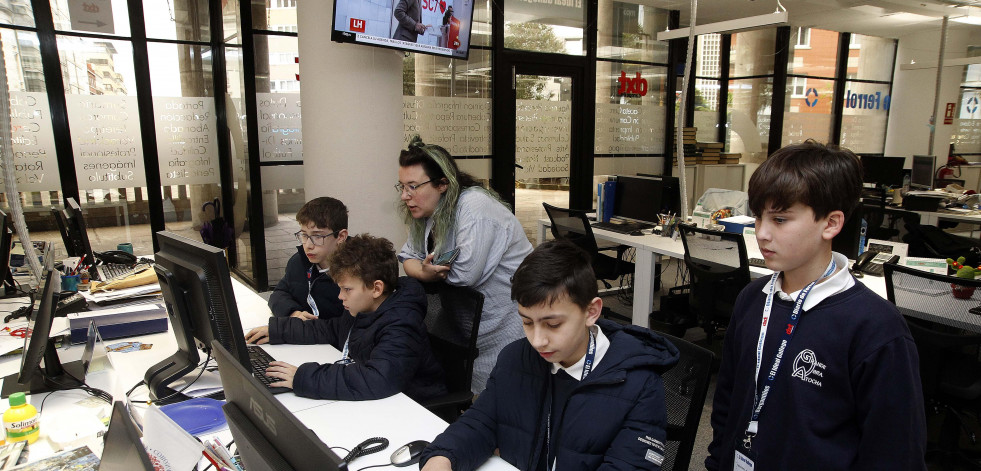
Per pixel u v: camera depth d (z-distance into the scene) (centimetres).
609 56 614
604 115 620
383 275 174
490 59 541
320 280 227
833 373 114
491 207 202
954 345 215
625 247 471
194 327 160
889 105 849
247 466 93
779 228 113
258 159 470
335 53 303
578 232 429
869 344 109
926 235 486
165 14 445
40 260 299
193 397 161
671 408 142
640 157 658
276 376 166
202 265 149
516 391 134
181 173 471
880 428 107
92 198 431
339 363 172
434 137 520
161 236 174
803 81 736
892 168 616
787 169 110
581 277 117
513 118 558
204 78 472
